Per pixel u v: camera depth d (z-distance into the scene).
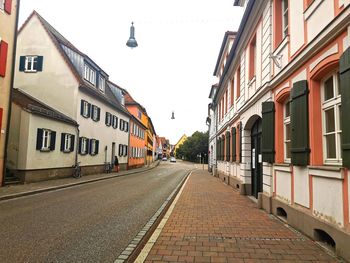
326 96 6.37
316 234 6.17
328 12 5.95
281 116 8.89
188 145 96.38
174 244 5.95
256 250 5.58
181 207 10.38
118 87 38.06
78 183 18.48
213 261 5.02
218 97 26.44
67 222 8.09
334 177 5.41
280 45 8.73
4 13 15.66
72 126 22.30
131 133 42.03
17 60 23.52
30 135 17.28
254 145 13.05
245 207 10.38
